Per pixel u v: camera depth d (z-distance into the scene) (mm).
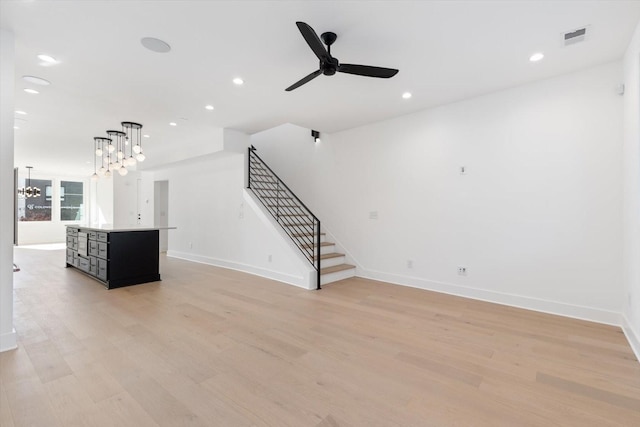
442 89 3682
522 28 2451
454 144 4148
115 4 2141
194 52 2801
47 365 2291
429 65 3074
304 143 6312
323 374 2205
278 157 6914
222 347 2617
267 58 2922
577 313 3287
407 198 4664
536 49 2779
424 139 4449
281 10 2219
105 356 2439
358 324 3150
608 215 3111
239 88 3598
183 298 4039
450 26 2422
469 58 2938
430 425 1697
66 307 3641
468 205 4043
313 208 6109
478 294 3982
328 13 2256
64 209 11516
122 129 5328
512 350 2580
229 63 3008
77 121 4836
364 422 1717
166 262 6715
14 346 2553
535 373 2227
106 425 1673
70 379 2109
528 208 3576
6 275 2502
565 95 3307
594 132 3162
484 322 3197
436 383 2100
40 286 4629
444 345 2674
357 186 5336
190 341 2729
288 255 4914
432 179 4383
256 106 4211
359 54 2861
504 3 2152
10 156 2479
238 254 5859
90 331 2928
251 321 3219
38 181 10945
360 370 2262
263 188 6191
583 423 1712
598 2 2139
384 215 4957
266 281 4992
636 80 2514
